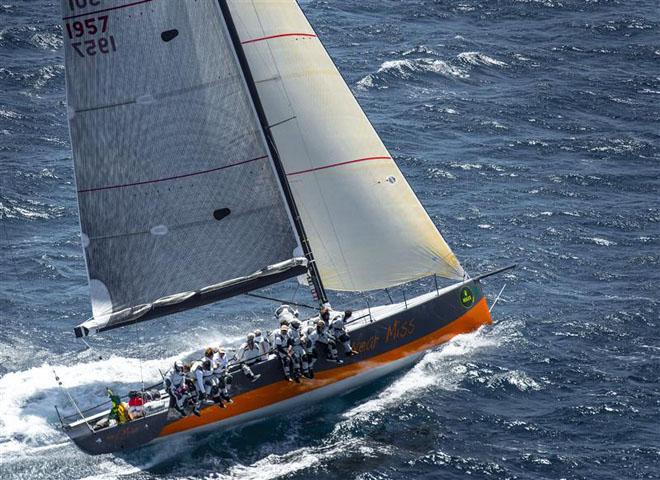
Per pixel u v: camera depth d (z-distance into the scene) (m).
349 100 134.25
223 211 125.31
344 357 131.75
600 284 167.50
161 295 126.62
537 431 124.56
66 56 120.31
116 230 124.88
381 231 135.25
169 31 120.94
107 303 126.38
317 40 133.62
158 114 122.50
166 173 124.00
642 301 159.38
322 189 133.75
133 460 120.56
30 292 169.75
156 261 125.94
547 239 185.25
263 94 130.75
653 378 136.50
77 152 122.62
